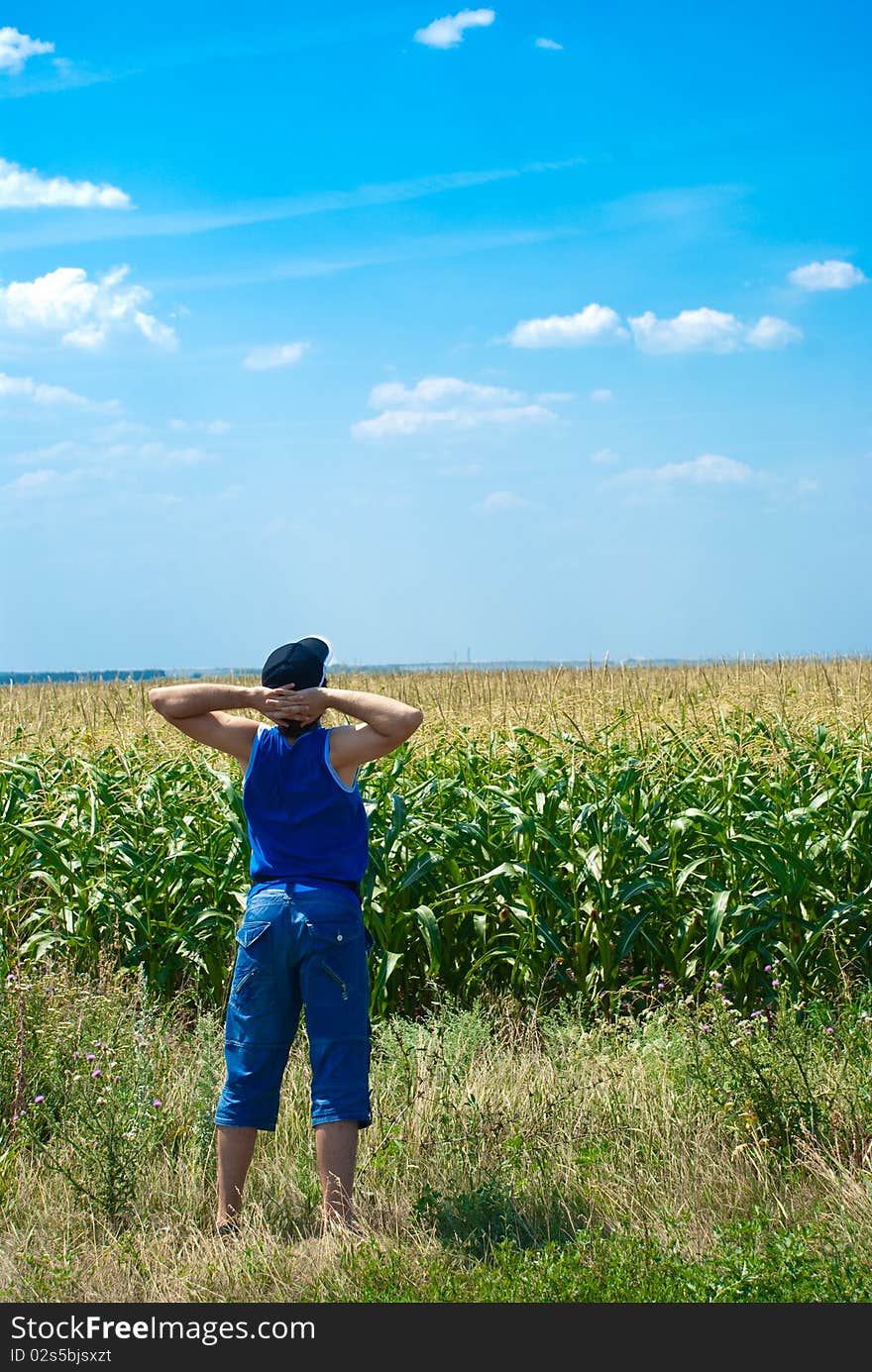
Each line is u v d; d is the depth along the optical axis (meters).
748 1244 4.11
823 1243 4.07
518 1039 6.93
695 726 10.81
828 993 7.62
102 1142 4.79
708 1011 6.45
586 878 7.89
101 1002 6.12
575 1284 3.92
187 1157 5.09
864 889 8.37
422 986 8.08
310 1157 5.00
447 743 10.47
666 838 8.42
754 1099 5.09
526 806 8.40
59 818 8.91
